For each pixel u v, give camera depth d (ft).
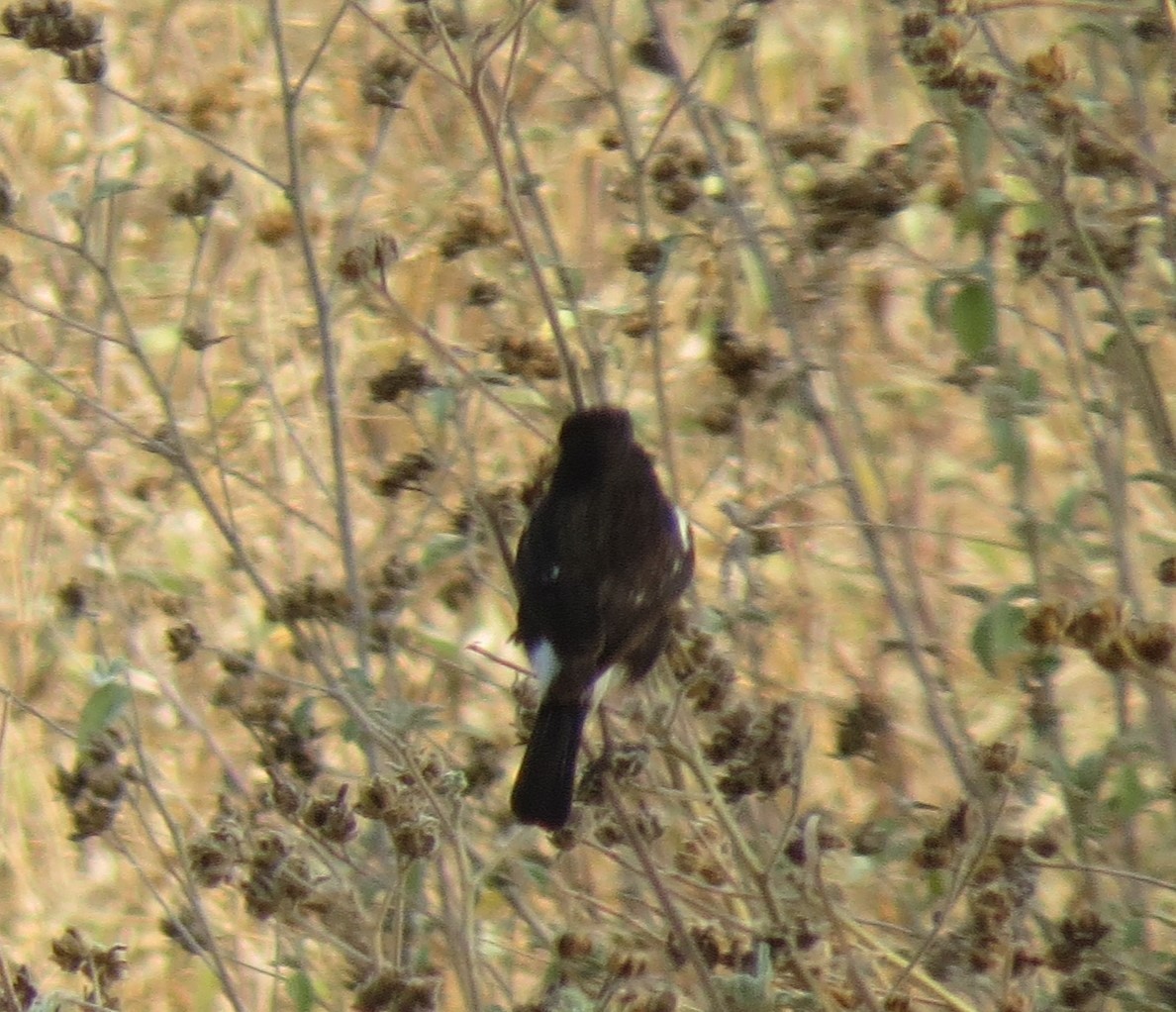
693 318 45.73
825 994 30.91
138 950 47.26
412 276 55.21
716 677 34.76
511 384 41.27
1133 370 40.06
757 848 36.99
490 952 40.91
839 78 59.77
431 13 36.68
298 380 54.54
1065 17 58.34
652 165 44.06
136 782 38.17
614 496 34.60
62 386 40.65
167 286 57.93
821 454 53.42
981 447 54.70
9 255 57.67
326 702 49.60
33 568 51.72
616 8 60.39
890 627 49.96
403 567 41.52
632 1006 30.96
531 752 32.65
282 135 61.52
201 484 40.06
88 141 61.52
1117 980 35.12
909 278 55.93
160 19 63.36
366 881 38.04
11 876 49.16
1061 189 37.78
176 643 40.52
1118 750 38.52
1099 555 42.39
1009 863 34.22
